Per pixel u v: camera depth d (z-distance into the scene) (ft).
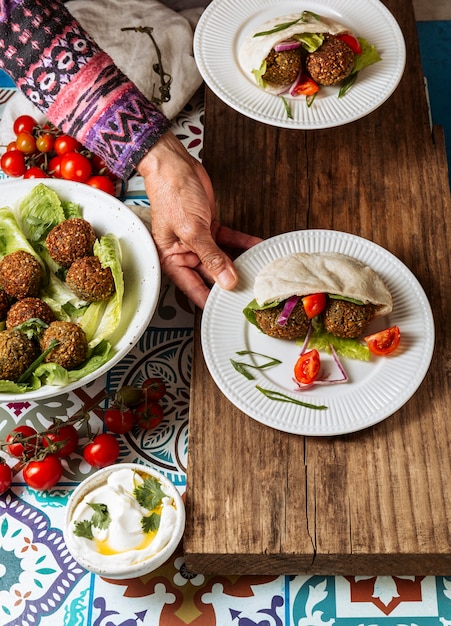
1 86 4.91
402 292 3.65
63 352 3.61
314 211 4.00
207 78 3.97
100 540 3.44
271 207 4.02
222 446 3.55
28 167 4.55
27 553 3.72
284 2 4.14
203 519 3.45
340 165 4.09
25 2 3.77
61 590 3.66
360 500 3.45
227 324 3.62
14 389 3.55
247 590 3.64
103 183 4.38
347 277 3.53
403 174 4.05
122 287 3.73
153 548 3.41
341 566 3.51
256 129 4.21
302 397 3.48
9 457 3.88
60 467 3.75
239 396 3.49
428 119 4.17
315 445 3.53
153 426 3.84
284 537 3.42
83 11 4.80
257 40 3.92
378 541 3.39
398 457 3.50
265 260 3.74
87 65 3.83
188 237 3.78
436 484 3.46
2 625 3.60
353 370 3.52
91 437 3.78
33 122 4.56
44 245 3.97
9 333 3.64
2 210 3.93
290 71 3.88
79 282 3.73
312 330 3.58
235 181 4.09
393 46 4.03
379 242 3.91
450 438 3.52
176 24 4.76
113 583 3.66
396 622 3.57
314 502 3.46
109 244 3.77
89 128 3.87
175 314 4.12
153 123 3.85
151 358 4.03
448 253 3.87
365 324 3.51
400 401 3.44
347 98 3.92
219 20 4.11
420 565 3.48
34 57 3.83
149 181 3.88
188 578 3.66
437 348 3.67
